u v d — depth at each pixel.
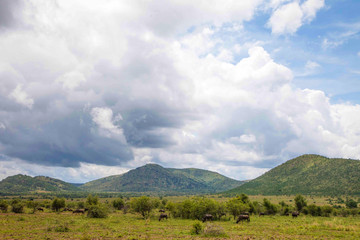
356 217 86.25
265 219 72.50
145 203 72.12
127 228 44.50
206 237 34.31
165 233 38.53
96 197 117.94
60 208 101.31
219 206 73.50
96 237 33.25
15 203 88.31
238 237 34.47
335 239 33.50
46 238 32.16
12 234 35.25
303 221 64.88
